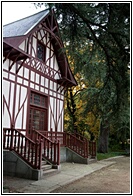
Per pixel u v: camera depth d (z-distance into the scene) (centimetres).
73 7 574
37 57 1244
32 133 1006
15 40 934
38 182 696
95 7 583
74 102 2192
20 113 1023
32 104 1149
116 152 2136
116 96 754
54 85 1396
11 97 968
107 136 1980
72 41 696
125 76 688
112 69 744
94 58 825
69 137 1299
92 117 1950
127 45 636
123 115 768
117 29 601
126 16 568
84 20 615
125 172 997
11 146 816
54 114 1370
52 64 1392
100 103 845
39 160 757
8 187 614
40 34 1276
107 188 666
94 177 849
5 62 950
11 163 791
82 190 627
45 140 948
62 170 954
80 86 2039
